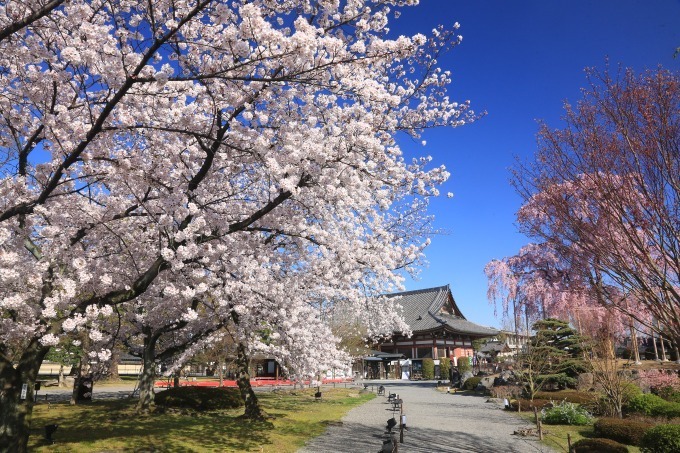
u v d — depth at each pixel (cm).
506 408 1919
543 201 633
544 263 2045
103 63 638
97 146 711
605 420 1253
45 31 723
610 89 562
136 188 798
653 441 956
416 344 4881
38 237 801
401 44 644
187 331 1572
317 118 806
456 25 877
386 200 905
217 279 974
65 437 1069
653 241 512
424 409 1964
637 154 521
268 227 911
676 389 1638
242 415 1441
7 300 631
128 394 2484
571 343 2181
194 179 795
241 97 705
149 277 773
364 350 3338
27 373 763
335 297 1284
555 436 1283
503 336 2783
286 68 696
